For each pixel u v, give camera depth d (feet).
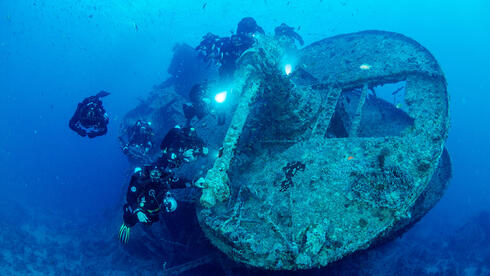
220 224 14.84
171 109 39.34
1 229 44.57
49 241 47.78
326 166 16.12
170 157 16.39
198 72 48.49
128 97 151.12
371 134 27.89
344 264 33.42
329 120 19.56
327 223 13.52
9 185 73.61
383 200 13.39
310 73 25.58
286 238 13.39
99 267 39.42
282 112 18.79
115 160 91.66
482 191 76.95
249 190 16.52
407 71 20.06
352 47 25.91
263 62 16.51
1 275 35.94
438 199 24.64
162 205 14.64
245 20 25.12
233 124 16.35
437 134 15.88
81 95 169.07
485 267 39.32
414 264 39.81
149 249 32.99
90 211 64.80
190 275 30.14
